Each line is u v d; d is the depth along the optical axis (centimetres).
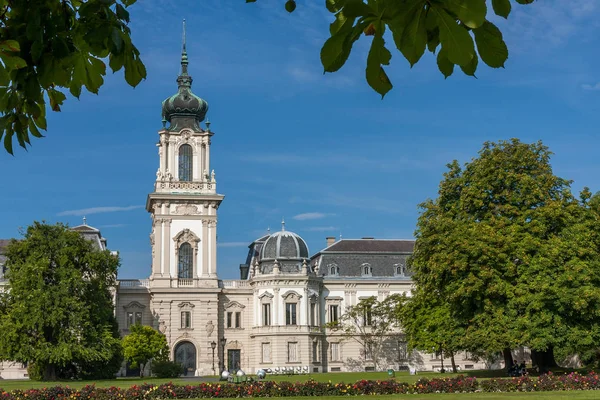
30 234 7038
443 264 5103
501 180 5459
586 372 5256
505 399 3331
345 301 10294
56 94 751
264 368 9488
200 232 9650
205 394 3925
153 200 9562
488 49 509
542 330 4734
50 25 638
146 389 3966
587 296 4562
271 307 9631
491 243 5069
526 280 4909
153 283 9444
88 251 7144
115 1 650
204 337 9438
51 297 6562
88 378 7369
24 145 702
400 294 10400
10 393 3712
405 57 519
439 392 4009
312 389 3962
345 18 532
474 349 5244
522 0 509
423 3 505
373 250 10825
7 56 635
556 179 5419
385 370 10088
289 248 9894
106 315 7062
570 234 4959
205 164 9788
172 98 9812
